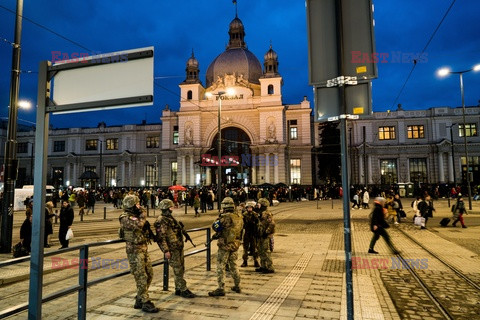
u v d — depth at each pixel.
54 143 61.06
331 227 15.91
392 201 17.33
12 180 10.14
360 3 3.40
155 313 5.02
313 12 3.58
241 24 58.50
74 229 16.08
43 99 3.69
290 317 4.83
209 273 7.51
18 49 10.23
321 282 6.74
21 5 10.34
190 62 53.34
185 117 50.72
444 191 45.00
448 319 4.88
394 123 51.16
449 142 48.50
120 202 32.56
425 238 12.49
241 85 50.31
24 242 9.84
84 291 4.43
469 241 11.78
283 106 48.25
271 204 32.88
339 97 3.38
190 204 30.97
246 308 5.21
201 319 4.77
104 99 3.63
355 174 51.06
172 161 53.25
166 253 5.54
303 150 50.75
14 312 3.37
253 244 8.19
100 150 55.06
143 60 3.58
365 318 4.82
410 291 6.18
